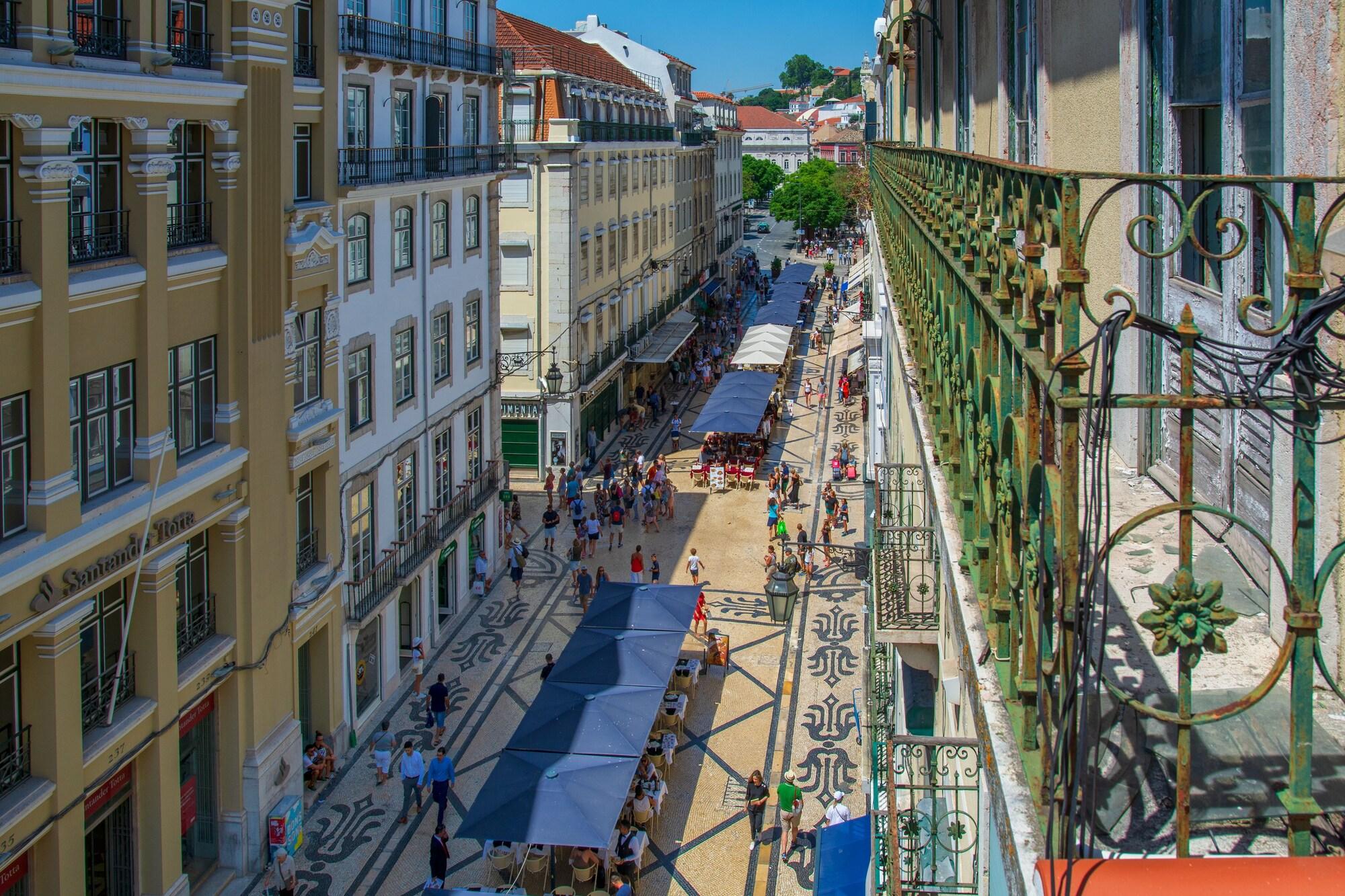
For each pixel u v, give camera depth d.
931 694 13.98
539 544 32.94
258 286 17.28
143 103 14.51
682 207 62.41
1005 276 4.46
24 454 13.03
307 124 19.77
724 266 80.38
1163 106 6.15
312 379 19.80
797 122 157.50
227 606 17.17
